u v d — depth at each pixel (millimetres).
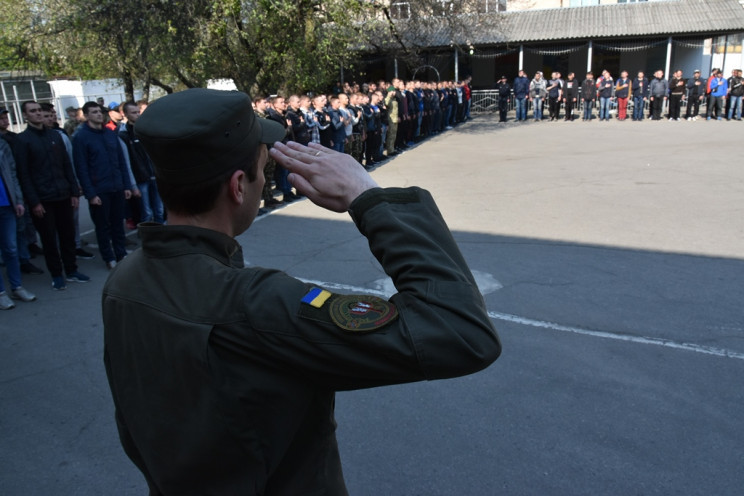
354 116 11812
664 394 3592
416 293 993
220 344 1006
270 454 1035
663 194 9055
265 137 1185
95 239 7996
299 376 1031
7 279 6328
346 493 1210
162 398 1057
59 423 3535
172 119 1027
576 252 6340
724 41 25422
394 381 988
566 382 3752
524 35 24297
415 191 1105
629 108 22969
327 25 12602
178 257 1087
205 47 11227
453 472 2959
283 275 1076
